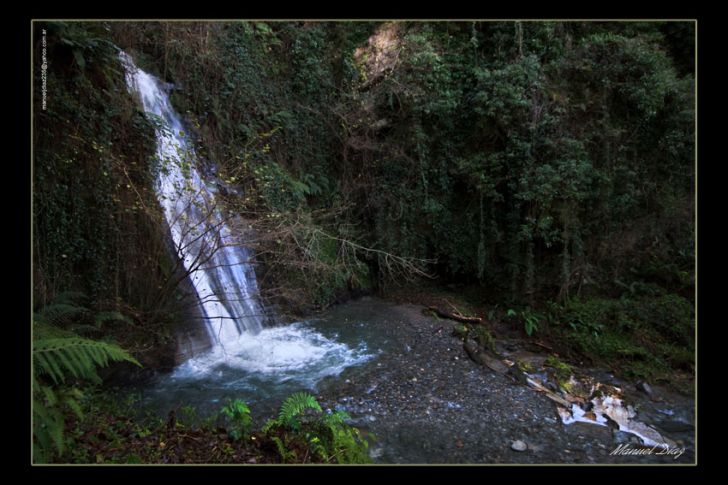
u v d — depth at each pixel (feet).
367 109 30.71
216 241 20.40
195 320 20.79
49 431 8.14
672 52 32.68
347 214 31.37
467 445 15.08
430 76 29.94
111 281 18.52
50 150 16.57
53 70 17.02
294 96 29.89
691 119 28.53
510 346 24.58
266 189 24.88
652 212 29.71
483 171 29.68
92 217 17.98
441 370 20.66
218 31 25.76
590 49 29.53
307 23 30.66
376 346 22.84
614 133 28.71
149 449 11.10
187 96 24.38
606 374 22.34
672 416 18.47
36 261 16.07
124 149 19.69
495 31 30.73
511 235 29.66
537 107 28.43
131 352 17.93
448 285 32.53
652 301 26.68
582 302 27.61
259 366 20.04
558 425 16.88
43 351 9.12
